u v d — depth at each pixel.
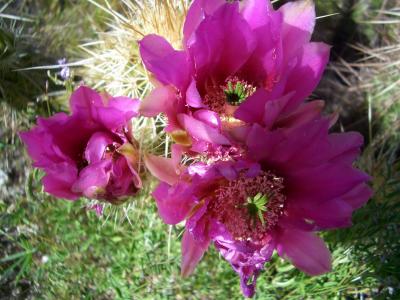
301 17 0.13
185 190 0.12
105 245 0.22
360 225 0.20
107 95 0.15
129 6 0.18
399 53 0.22
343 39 0.23
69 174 0.13
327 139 0.12
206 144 0.13
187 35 0.13
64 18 0.23
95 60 0.20
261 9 0.13
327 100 0.22
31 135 0.13
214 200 0.13
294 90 0.13
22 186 0.23
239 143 0.13
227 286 0.21
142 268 0.21
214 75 0.14
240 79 0.15
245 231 0.13
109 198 0.14
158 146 0.17
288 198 0.13
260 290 0.21
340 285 0.20
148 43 0.13
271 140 0.12
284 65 0.14
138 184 0.14
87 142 0.14
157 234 0.21
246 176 0.12
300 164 0.13
